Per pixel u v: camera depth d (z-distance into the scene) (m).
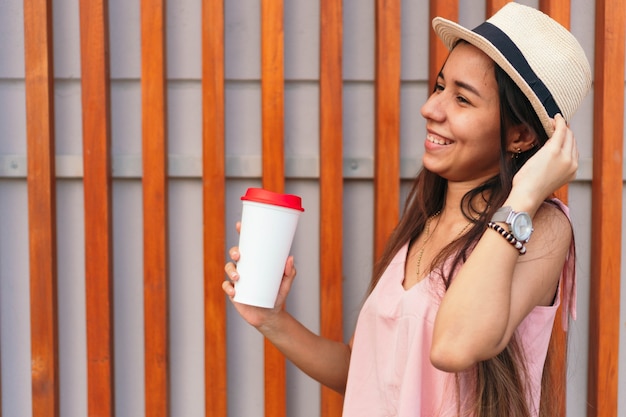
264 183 1.65
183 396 1.80
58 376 1.73
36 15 1.62
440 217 1.23
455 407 1.07
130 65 1.74
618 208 1.66
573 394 1.79
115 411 1.77
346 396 1.22
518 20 1.07
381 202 1.65
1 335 1.80
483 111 1.08
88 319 1.67
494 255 0.97
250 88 1.75
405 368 1.08
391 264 1.20
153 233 1.66
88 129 1.64
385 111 1.64
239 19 1.74
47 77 1.64
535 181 1.00
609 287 1.67
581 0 1.73
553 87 1.04
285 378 1.70
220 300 1.66
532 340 1.08
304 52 1.75
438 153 1.13
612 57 1.64
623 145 1.70
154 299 1.66
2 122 1.77
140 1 1.65
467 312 0.95
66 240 1.78
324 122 1.64
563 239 1.06
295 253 1.78
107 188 1.66
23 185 1.79
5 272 1.80
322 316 1.66
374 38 1.73
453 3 1.62
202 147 1.64
